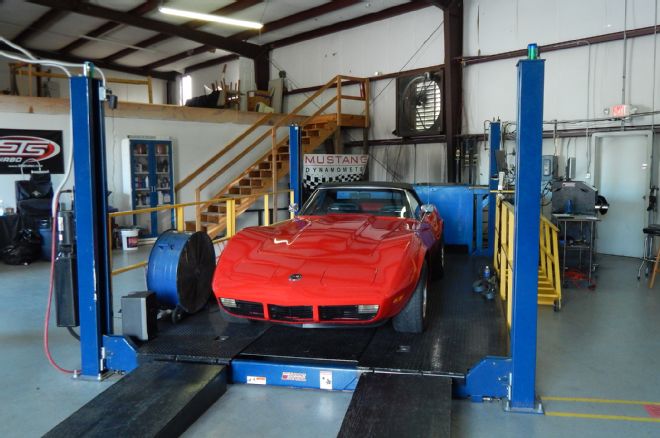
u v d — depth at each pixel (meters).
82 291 3.40
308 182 10.80
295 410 2.92
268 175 11.38
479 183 10.03
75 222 3.41
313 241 3.72
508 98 9.52
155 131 10.47
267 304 3.20
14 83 11.02
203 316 4.14
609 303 5.29
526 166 2.78
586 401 3.04
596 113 8.33
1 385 3.32
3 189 8.78
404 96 10.71
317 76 13.27
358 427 2.42
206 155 11.27
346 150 12.84
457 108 10.15
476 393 2.99
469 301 4.48
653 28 7.56
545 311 5.01
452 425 2.75
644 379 3.38
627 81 7.93
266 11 11.87
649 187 7.76
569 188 6.38
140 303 3.50
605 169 8.31
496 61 9.62
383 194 4.77
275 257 3.52
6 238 8.01
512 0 9.27
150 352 3.34
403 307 3.49
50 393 3.20
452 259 6.62
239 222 11.47
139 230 9.95
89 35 14.62
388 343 3.41
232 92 13.04
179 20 12.52
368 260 3.39
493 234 6.91
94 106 3.36
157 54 16.77
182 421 2.67
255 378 3.20
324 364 3.14
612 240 8.31
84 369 3.44
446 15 9.79
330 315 3.15
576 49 8.49
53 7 10.95
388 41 11.52
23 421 2.84
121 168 10.12
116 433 2.43
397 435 2.35
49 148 9.15
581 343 4.08
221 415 2.87
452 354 3.19
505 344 3.37
